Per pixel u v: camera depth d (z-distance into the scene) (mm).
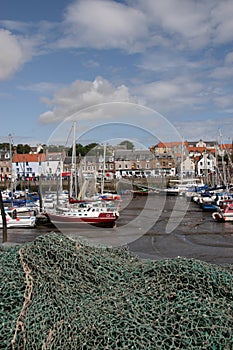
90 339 3600
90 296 4195
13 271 4406
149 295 4156
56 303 4004
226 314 3842
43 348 3697
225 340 3566
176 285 4188
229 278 4332
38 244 4594
